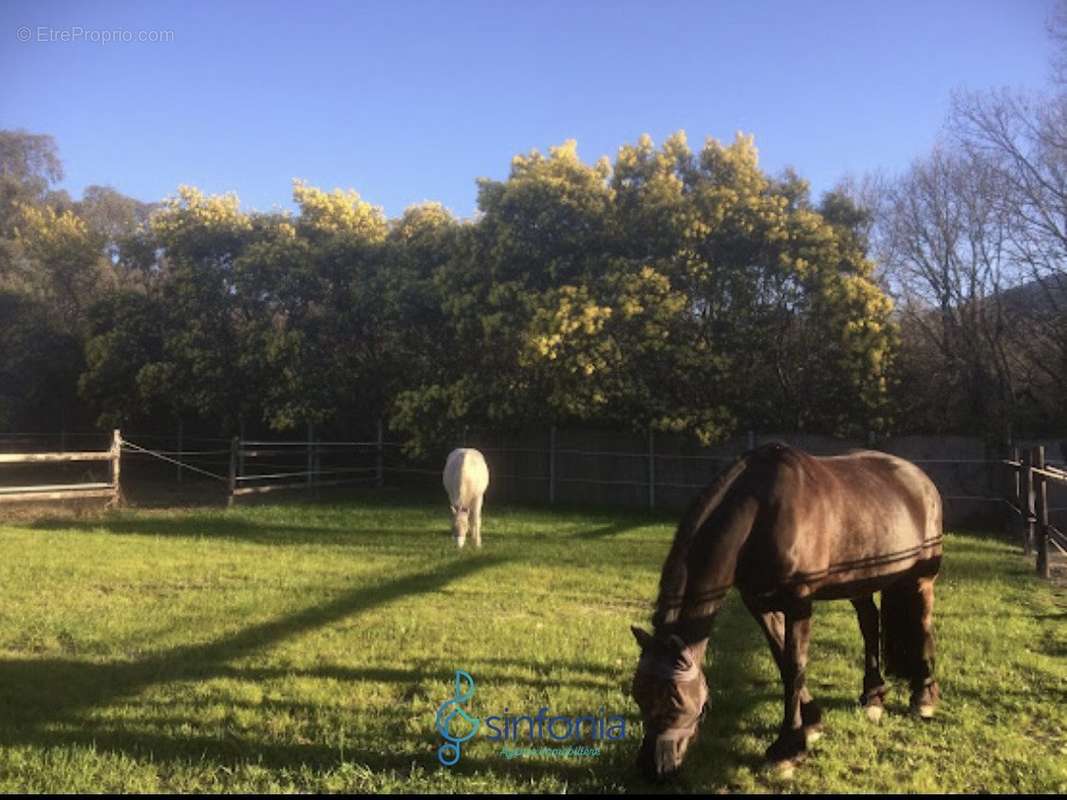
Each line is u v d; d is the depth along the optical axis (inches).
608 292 567.8
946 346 602.5
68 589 305.9
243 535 443.5
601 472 618.2
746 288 561.9
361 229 749.3
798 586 153.3
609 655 225.8
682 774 151.9
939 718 183.3
